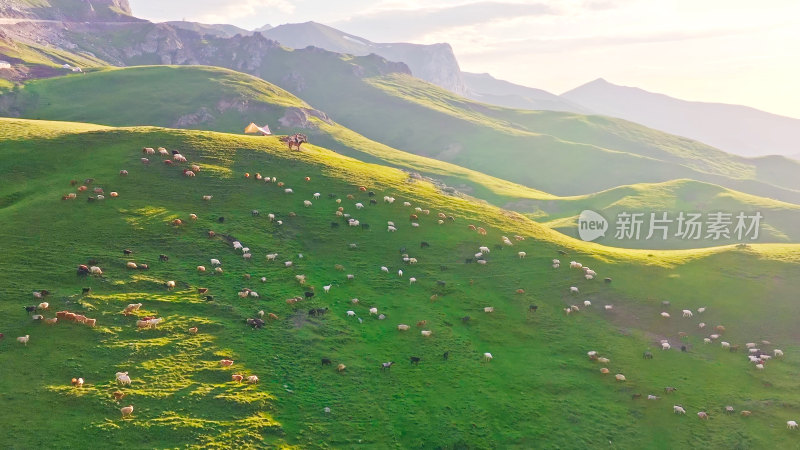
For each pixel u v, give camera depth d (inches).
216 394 1614.2
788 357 2242.9
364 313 2236.7
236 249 2529.5
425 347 2070.6
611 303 2566.4
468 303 2442.2
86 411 1453.0
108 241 2379.4
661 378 2063.2
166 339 1829.5
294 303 2203.5
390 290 2450.8
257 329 1994.3
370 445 1539.1
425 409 1731.1
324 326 2090.3
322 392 1732.3
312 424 1579.7
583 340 2276.1
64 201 2655.0
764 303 2608.3
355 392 1756.9
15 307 1831.9
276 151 3779.5
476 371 1966.0
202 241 2536.9
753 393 2000.5
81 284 2042.3
